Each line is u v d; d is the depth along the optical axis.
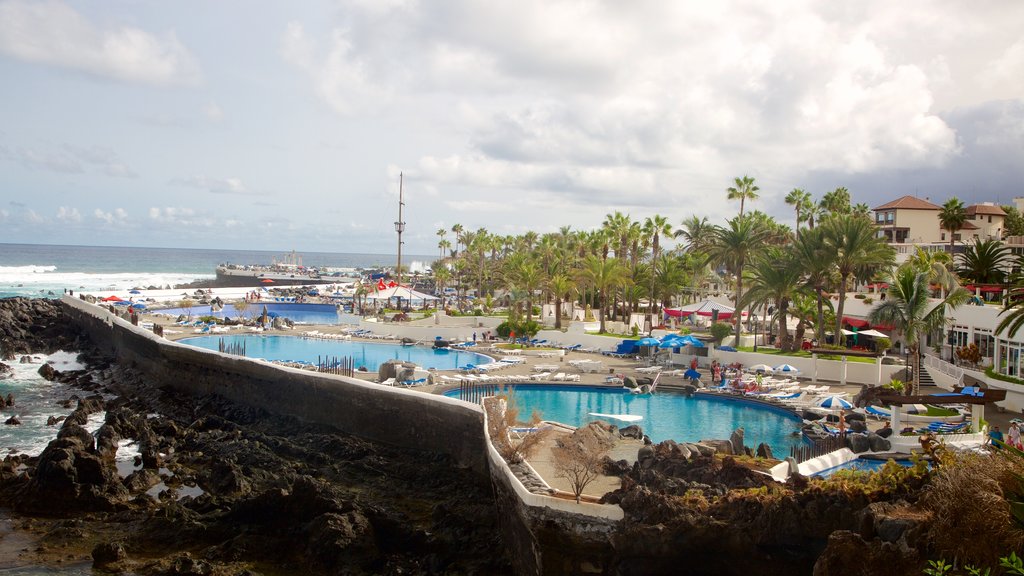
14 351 72.12
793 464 27.33
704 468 25.17
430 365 61.34
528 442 28.47
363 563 24.92
